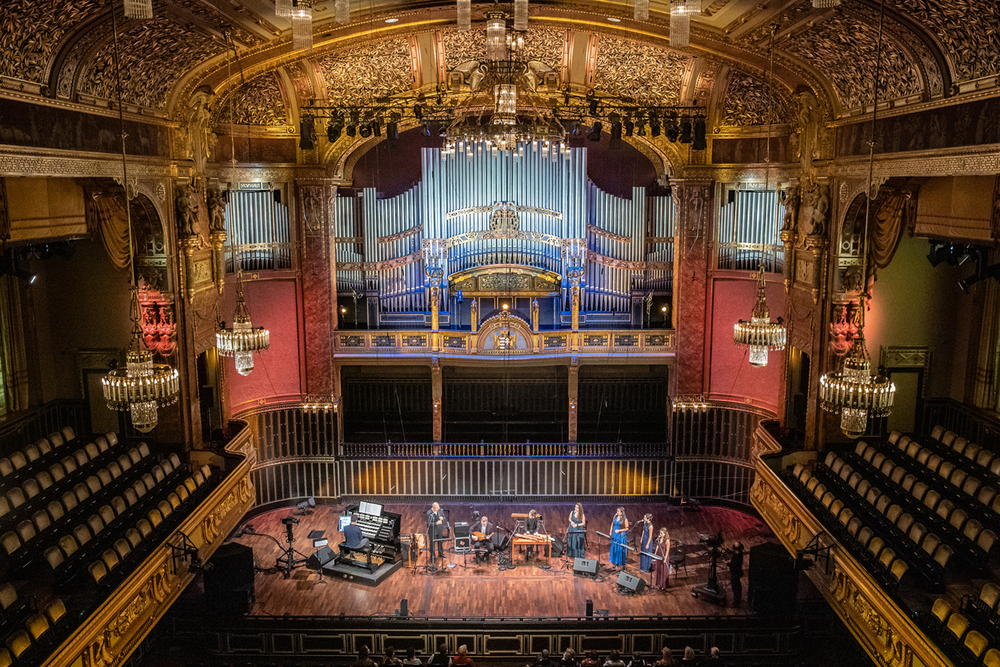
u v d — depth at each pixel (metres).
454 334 23.98
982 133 12.35
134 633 13.27
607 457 24.53
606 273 24.12
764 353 15.89
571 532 21.14
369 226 23.72
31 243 14.87
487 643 17.72
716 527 23.02
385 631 17.64
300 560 20.98
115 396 11.90
